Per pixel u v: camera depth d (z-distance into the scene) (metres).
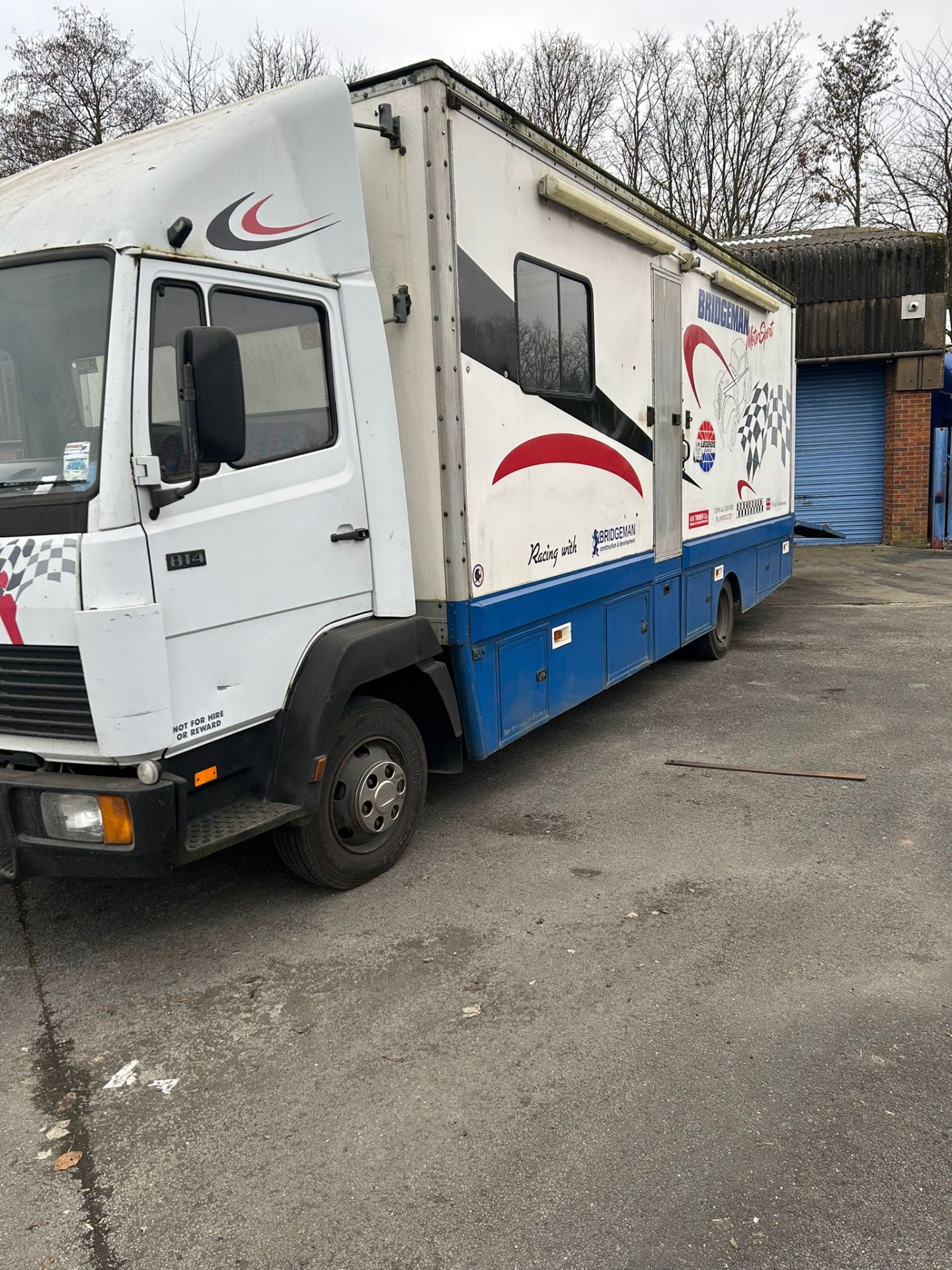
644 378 6.36
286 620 3.70
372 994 3.39
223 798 3.63
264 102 3.65
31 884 4.41
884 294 15.49
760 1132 2.62
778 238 17.56
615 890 4.12
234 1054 3.08
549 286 5.10
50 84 18.89
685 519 7.23
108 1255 2.30
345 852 4.14
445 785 5.56
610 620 6.07
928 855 4.37
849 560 15.12
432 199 4.13
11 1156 2.65
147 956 3.72
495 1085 2.87
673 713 6.89
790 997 3.27
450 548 4.41
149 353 3.10
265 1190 2.49
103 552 2.97
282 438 3.66
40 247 3.18
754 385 8.79
